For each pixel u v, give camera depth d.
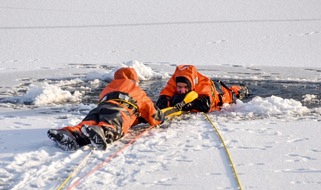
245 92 16.56
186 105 13.69
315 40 35.97
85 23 45.22
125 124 10.95
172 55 30.19
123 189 8.08
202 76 14.36
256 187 8.11
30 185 8.24
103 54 30.56
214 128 12.00
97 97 16.92
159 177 8.62
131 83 11.55
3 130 12.05
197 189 8.06
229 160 9.48
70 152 9.92
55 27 42.41
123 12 52.84
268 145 10.48
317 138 11.03
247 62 27.58
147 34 39.25
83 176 8.66
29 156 9.59
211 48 32.84
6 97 16.86
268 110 13.84
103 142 9.93
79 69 24.08
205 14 51.53
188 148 10.33
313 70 23.62
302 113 13.88
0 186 8.19
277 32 39.75
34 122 13.02
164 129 11.97
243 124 12.45
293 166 9.13
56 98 16.33
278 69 23.97
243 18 48.47
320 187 8.09
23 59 28.27
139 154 9.90
